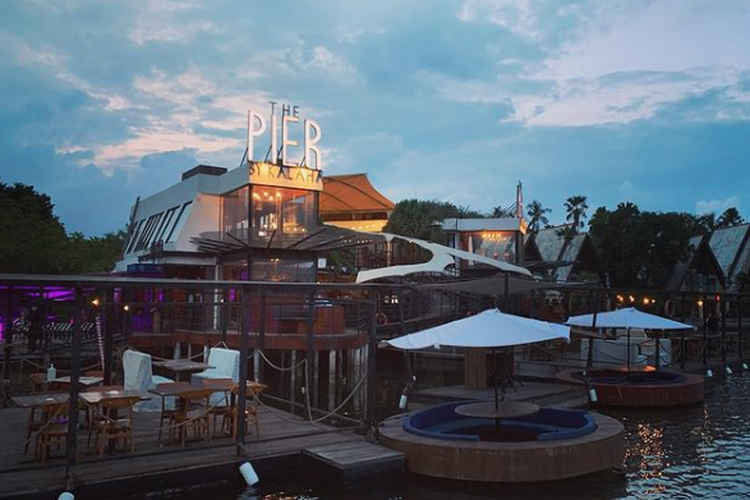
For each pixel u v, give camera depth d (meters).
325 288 11.74
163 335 26.61
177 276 31.83
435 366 29.27
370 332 12.45
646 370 22.02
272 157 31.67
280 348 23.17
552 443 11.05
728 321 51.69
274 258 29.33
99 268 43.38
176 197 35.53
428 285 18.38
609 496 10.55
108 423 10.43
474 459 10.71
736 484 11.27
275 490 10.37
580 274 53.81
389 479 10.82
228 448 11.22
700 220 90.38
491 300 29.64
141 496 9.55
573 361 26.19
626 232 54.56
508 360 19.75
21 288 13.56
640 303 43.28
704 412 18.66
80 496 9.10
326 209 45.41
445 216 58.31
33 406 10.04
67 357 24.80
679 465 12.55
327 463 10.66
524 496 10.37
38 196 50.44
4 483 9.10
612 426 12.34
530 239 53.44
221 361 14.27
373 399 12.20
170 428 11.28
